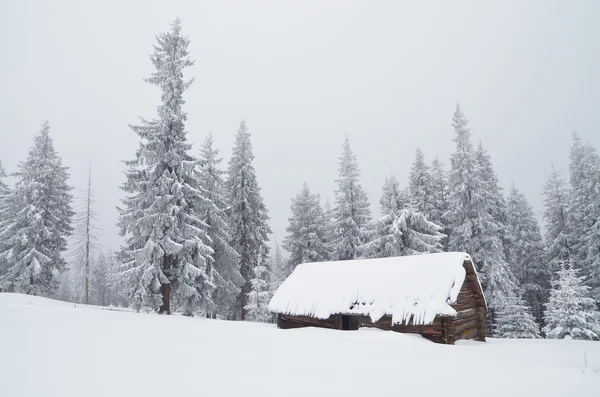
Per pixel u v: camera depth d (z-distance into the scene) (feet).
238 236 99.45
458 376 23.04
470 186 95.40
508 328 85.25
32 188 99.76
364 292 55.88
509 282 91.09
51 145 109.09
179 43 72.13
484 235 91.86
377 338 42.98
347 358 27.48
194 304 67.41
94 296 208.03
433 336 47.47
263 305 94.48
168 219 64.85
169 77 69.92
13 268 93.04
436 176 122.11
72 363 20.29
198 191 71.00
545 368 27.25
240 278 89.66
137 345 27.40
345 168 115.03
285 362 24.59
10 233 97.76
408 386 19.84
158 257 62.90
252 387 17.89
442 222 111.65
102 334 31.35
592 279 94.12
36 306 50.98
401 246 91.66
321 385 19.06
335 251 112.78
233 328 44.91
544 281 117.29
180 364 21.90
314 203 122.83
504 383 21.61
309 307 59.77
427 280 51.11
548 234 119.75
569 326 68.23
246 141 106.93
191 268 65.77
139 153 67.00
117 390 15.97
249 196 104.01
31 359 20.49
